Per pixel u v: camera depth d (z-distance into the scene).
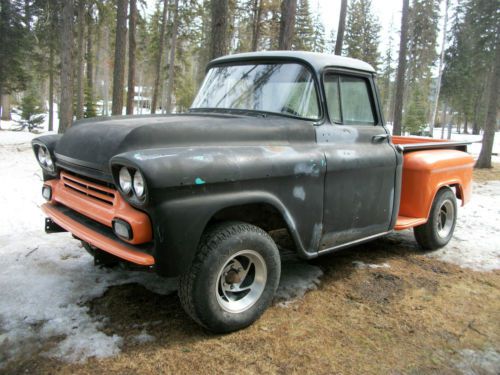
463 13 33.16
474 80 33.12
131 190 2.60
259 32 26.48
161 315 3.23
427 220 4.87
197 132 2.93
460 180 5.34
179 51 35.62
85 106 26.58
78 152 3.11
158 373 2.56
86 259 4.28
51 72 26.72
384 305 3.62
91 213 2.99
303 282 3.96
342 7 15.40
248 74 4.02
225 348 2.85
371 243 5.35
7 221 5.49
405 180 4.73
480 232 6.02
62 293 3.52
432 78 45.12
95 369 2.57
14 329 2.96
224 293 3.02
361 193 3.85
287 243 4.18
